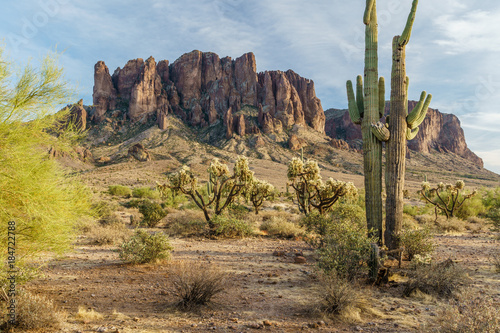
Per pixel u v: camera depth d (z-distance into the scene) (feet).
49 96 15.03
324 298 18.01
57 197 14.73
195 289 18.74
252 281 24.82
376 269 23.58
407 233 31.94
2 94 14.11
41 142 14.57
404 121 32.81
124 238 42.42
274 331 15.31
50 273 25.55
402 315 17.69
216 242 46.21
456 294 19.93
